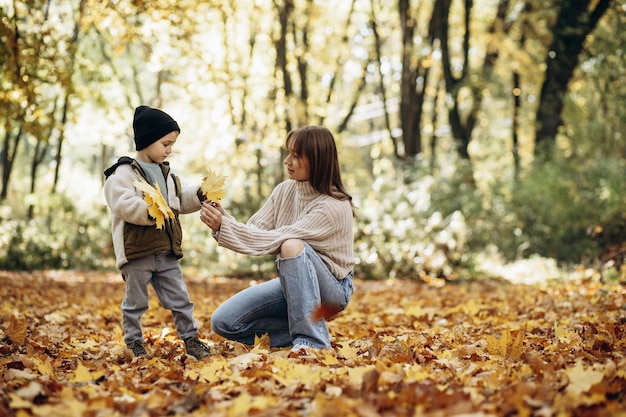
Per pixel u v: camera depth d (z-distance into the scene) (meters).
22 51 11.22
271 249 4.38
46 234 17.84
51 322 6.43
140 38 13.06
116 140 22.06
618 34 17.92
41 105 12.48
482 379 3.46
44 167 31.50
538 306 7.64
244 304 4.61
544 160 17.56
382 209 14.05
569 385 3.16
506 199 16.39
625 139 19.78
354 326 6.24
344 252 4.59
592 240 14.84
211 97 19.28
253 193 16.03
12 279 11.99
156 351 4.75
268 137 18.14
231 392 3.39
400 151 24.28
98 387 3.48
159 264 4.57
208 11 15.97
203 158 19.59
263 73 20.08
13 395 3.03
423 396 2.98
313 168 4.49
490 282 12.35
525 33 19.03
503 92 19.91
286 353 4.37
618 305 6.82
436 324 6.47
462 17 20.00
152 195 4.24
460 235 13.69
